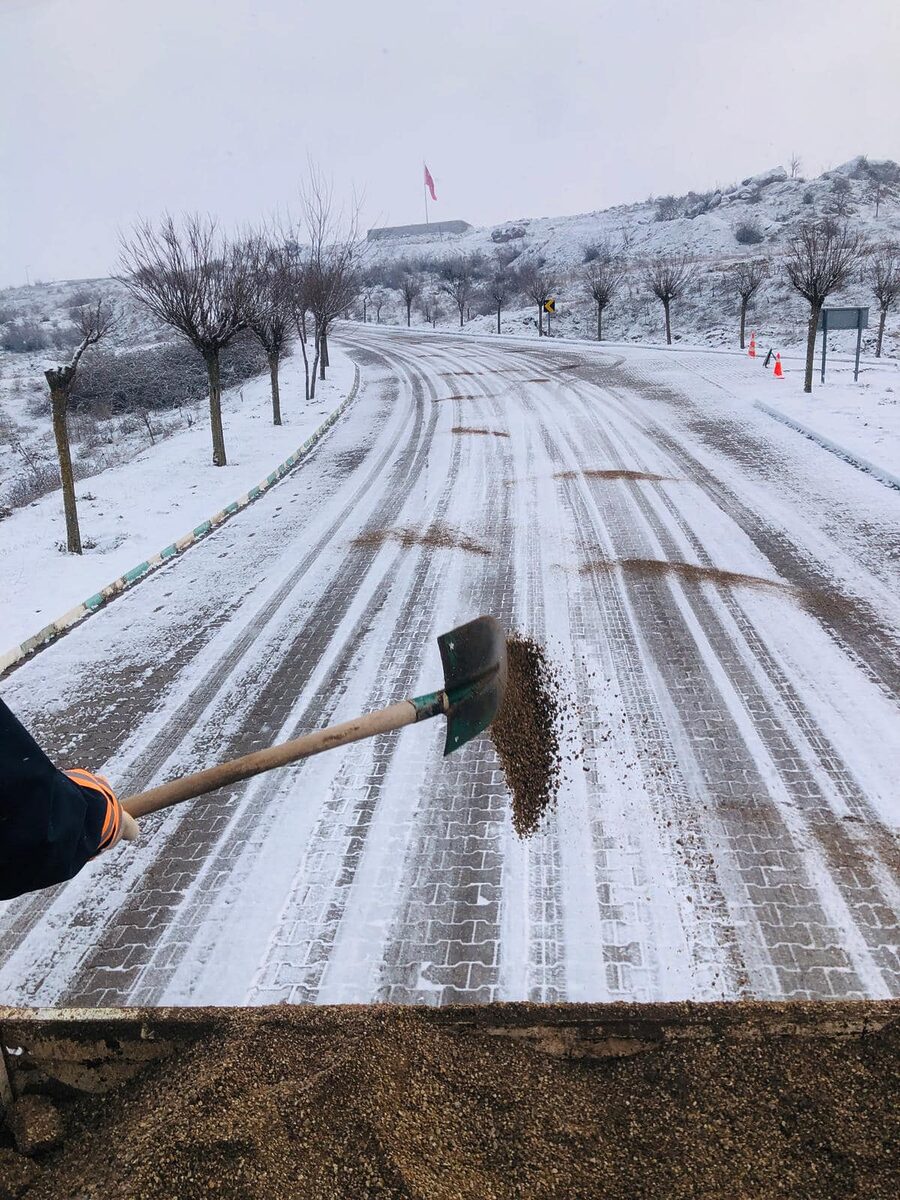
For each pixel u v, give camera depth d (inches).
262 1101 86.0
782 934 174.6
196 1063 91.0
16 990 174.7
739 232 2068.2
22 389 1473.9
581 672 289.7
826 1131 86.8
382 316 2202.3
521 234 2869.1
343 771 243.6
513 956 173.9
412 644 327.3
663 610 339.3
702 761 235.8
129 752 265.4
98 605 397.1
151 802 84.8
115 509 543.8
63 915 194.9
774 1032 94.7
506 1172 84.5
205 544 482.0
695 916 181.0
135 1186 79.2
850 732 246.7
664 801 219.5
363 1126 84.6
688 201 2588.6
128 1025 95.1
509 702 149.9
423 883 196.9
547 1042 96.7
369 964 174.6
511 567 401.4
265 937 183.8
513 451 647.1
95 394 1306.6
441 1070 93.0
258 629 354.6
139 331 1878.7
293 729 272.1
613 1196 82.6
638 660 297.0
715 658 296.0
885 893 183.8
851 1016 93.8
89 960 181.2
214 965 177.3
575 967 169.9
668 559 396.2
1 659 332.5
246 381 1284.4
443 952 176.4
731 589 356.8
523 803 145.9
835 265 775.1
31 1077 97.7
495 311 1956.2
